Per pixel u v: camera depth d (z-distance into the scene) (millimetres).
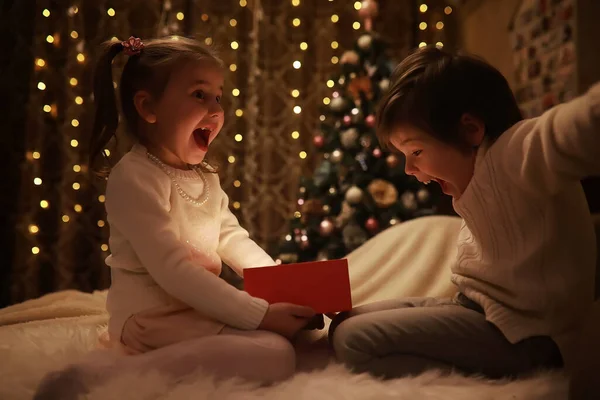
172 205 1129
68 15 3211
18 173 3150
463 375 956
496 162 971
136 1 3361
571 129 811
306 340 1169
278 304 1035
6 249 3129
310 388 859
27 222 3129
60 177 3193
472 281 1050
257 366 934
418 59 1068
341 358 991
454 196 1088
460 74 1020
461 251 1103
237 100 3426
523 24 2945
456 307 1019
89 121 3234
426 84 1017
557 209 964
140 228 1041
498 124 1021
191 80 1146
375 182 2619
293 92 3477
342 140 2717
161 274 1019
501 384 920
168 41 1215
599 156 798
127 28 3314
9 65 3170
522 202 957
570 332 957
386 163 2680
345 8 3549
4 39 3174
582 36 2453
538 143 887
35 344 1180
